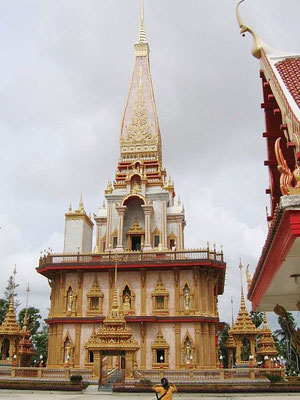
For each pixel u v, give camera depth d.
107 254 53.16
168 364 48.72
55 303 53.94
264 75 14.79
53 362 50.84
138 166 63.34
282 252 8.66
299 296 14.66
